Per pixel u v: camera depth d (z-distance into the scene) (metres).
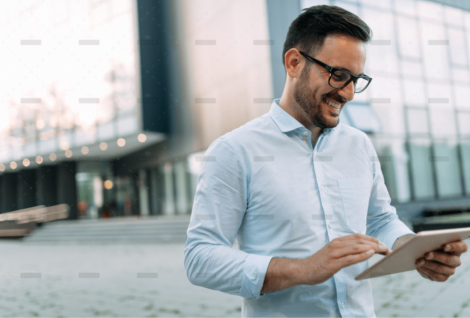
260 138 1.04
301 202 0.99
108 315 3.67
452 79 10.59
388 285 4.25
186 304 3.92
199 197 1.00
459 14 10.69
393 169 9.98
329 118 1.01
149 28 12.41
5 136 16.42
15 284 5.61
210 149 1.04
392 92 9.74
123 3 12.25
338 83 0.96
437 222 7.48
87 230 13.67
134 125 12.94
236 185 1.00
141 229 12.20
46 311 3.95
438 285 4.07
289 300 0.97
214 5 10.95
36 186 18.28
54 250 11.22
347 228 1.03
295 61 1.03
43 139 15.94
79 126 14.73
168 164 14.70
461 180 11.01
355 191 1.07
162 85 12.88
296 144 1.04
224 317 3.43
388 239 1.12
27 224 15.12
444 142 10.67
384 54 9.66
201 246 0.94
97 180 18.72
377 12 9.48
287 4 8.97
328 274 0.78
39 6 9.45
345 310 0.98
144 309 3.83
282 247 0.98
